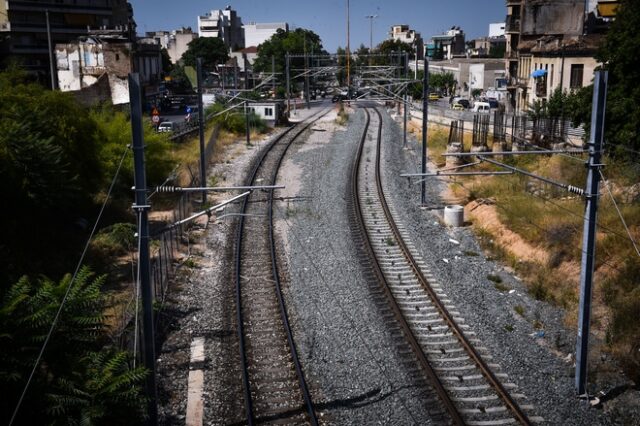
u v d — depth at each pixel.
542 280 19.42
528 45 60.28
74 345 10.95
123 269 20.39
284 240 23.64
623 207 21.56
